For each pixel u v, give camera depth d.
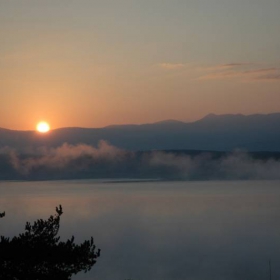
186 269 68.88
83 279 62.06
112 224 122.38
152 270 68.44
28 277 16.89
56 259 17.36
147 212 148.38
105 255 80.62
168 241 96.69
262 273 65.81
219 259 76.62
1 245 17.50
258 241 92.81
